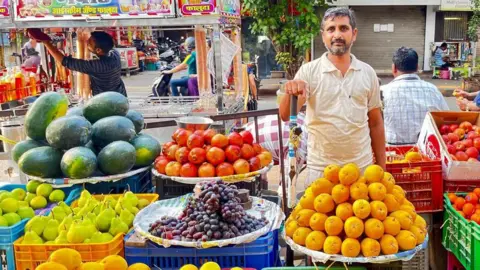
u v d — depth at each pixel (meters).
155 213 3.25
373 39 18.25
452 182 3.81
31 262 2.89
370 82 3.38
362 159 3.40
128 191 3.55
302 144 4.54
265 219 3.05
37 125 3.83
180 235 2.83
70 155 3.54
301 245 2.69
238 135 3.79
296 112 2.99
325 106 3.34
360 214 2.57
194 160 3.67
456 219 3.55
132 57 18.72
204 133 3.85
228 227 2.82
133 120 4.14
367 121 3.46
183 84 7.50
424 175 3.79
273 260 3.02
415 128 4.66
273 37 10.74
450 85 16.02
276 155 4.78
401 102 4.67
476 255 3.25
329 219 2.61
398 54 4.82
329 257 2.56
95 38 5.55
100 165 3.70
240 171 3.66
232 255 2.84
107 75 5.69
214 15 4.74
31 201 3.58
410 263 3.31
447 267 3.90
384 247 2.55
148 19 4.76
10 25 4.87
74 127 3.62
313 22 10.45
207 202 2.81
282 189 3.79
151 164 4.05
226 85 6.89
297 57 10.95
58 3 4.80
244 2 10.52
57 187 3.75
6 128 5.11
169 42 19.91
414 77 4.77
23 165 3.63
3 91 6.30
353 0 17.12
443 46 17.72
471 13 17.73
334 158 3.39
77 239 2.90
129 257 2.90
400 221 2.60
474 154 3.91
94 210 3.23
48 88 7.15
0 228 2.97
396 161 4.00
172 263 2.87
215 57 4.98
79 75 5.86
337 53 3.22
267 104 13.91
